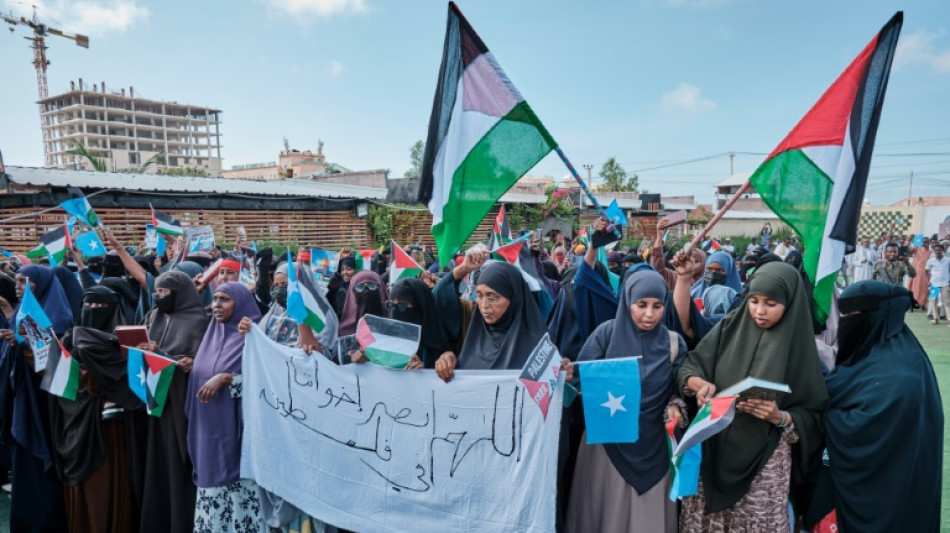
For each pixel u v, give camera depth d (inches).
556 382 97.6
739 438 94.4
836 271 105.9
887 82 103.2
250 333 126.2
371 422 116.0
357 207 629.3
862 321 100.0
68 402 127.6
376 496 115.7
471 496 108.3
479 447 107.7
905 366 92.8
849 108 106.3
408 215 674.2
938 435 93.5
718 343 102.1
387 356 108.2
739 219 1293.1
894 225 1249.4
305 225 598.2
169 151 5147.6
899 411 89.7
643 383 102.0
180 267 207.9
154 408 120.0
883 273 451.2
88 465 129.3
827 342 138.1
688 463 88.4
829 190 108.7
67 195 446.0
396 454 114.1
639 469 100.4
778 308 92.8
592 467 106.0
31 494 138.9
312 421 120.6
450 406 109.7
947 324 419.8
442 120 122.2
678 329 118.6
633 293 102.6
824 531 101.7
